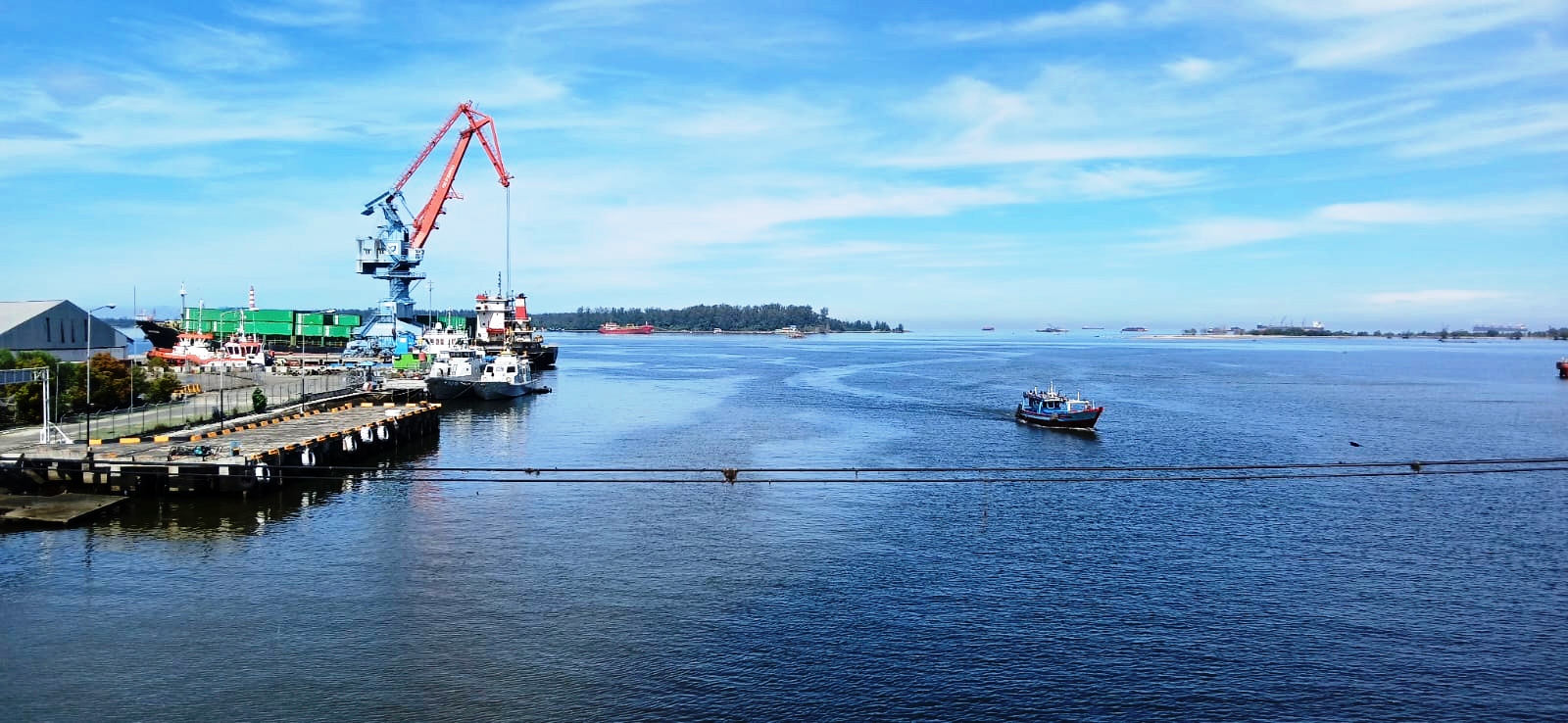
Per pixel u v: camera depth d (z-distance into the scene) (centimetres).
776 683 3378
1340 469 7669
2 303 12738
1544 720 3178
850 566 4706
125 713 3111
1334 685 3409
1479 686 3416
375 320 15962
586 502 6091
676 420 10750
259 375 12950
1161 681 3425
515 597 4206
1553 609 4169
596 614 4003
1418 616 4075
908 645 3716
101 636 3697
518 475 7156
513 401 13150
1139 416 11512
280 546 4916
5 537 4975
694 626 3884
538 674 3428
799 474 7288
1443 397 14600
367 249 15388
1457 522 5688
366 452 7719
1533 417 11569
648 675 3431
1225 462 8019
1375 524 5631
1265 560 4872
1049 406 10588
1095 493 6494
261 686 3309
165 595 4153
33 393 7800
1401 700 3303
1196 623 3969
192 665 3459
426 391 12250
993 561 4819
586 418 10981
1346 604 4216
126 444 6525
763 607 4103
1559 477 7138
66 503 5522
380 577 4441
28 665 3438
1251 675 3478
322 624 3856
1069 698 3294
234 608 4006
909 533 5369
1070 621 3978
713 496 6312
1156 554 4972
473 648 3644
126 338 15212
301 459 6562
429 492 6328
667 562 4747
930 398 13938
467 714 3141
